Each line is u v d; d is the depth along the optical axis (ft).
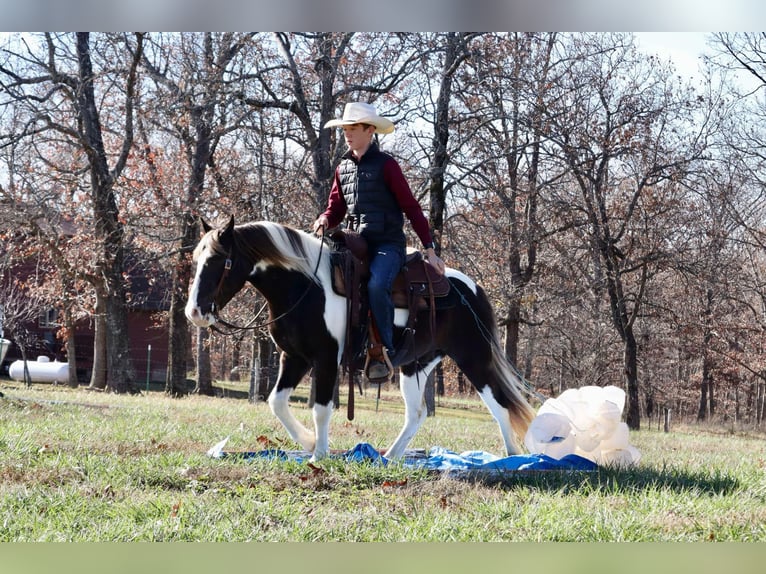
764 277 113.29
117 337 88.48
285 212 73.97
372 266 25.71
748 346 127.95
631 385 91.50
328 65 74.95
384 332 25.45
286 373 26.08
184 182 85.81
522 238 81.20
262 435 33.68
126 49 81.71
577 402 27.48
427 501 20.43
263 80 74.18
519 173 81.05
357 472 23.09
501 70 72.49
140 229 84.84
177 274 91.66
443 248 80.28
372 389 156.87
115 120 92.02
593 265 95.20
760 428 126.00
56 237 87.40
